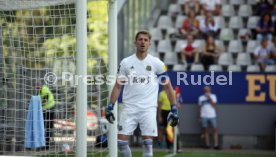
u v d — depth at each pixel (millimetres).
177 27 71000
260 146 59875
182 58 66438
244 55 66938
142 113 28109
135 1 65500
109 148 31781
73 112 37438
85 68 29562
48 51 43188
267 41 66875
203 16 71625
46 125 36688
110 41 32188
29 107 34844
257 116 59750
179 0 74375
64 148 36438
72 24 37750
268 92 59625
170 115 28516
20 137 37812
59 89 37875
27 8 35844
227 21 73188
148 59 28234
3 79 38094
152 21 72000
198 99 59969
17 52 38656
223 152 55375
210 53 65375
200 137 60438
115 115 31609
